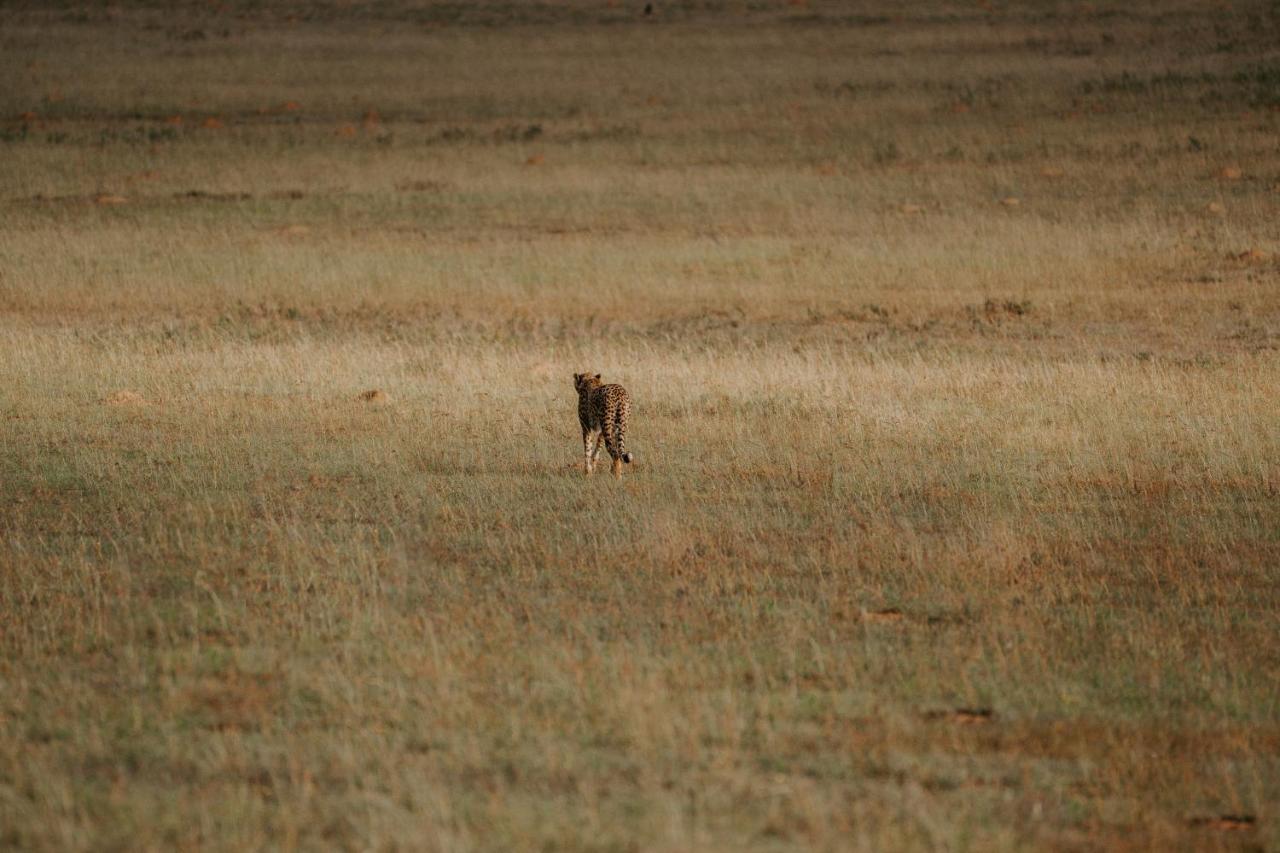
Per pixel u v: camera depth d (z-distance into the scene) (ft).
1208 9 609.83
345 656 79.66
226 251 292.61
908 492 119.96
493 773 65.92
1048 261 276.21
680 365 182.50
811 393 160.45
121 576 95.20
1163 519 111.24
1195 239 291.17
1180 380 163.53
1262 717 73.36
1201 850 59.26
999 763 67.72
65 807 61.31
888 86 501.56
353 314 240.32
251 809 61.16
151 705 73.82
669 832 58.13
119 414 151.23
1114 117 425.28
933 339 213.66
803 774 65.98
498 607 89.66
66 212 329.52
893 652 82.02
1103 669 79.56
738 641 83.61
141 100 502.79
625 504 115.44
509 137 434.30
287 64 576.61
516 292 259.39
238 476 125.59
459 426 145.79
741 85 517.14
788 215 331.36
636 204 346.74
